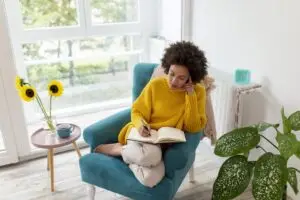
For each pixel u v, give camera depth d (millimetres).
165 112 1594
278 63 1702
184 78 1486
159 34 3025
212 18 2166
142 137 1465
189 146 1460
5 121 2057
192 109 1518
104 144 1663
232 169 1318
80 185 1982
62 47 2822
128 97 3312
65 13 2697
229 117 1899
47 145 1736
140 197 1406
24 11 2523
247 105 2012
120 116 1786
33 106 2834
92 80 3121
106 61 3092
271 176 1159
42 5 2576
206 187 1947
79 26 2775
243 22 1893
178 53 1473
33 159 2285
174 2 2543
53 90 1769
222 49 2127
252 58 1880
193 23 2396
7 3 2428
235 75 1883
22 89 1690
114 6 2877
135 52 3133
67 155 2346
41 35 2645
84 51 2939
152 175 1360
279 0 1620
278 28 1658
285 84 1684
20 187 1966
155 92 1612
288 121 1341
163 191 1363
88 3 2738
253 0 1785
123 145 1613
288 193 1812
